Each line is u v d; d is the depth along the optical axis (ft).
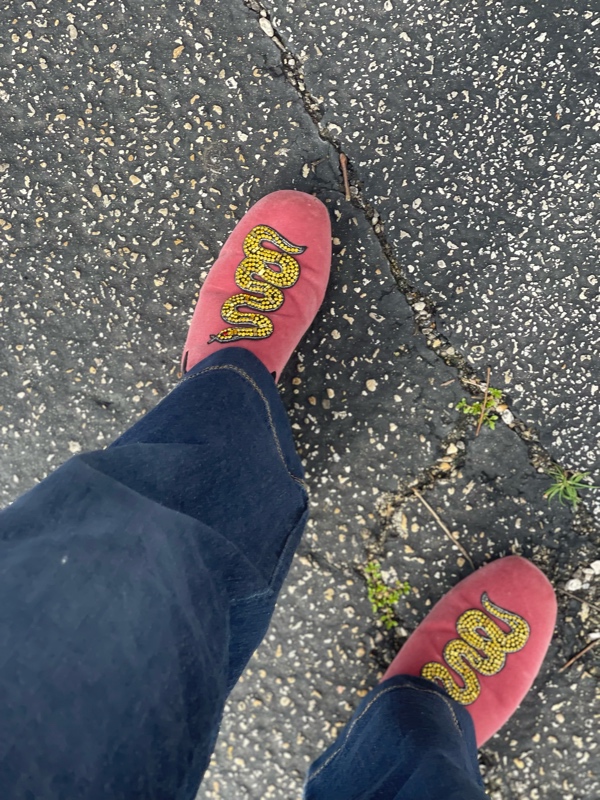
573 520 4.14
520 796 4.28
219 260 4.15
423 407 4.21
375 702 3.87
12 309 4.46
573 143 4.08
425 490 4.24
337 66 4.17
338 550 4.32
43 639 1.85
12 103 4.41
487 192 4.14
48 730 1.72
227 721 4.48
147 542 2.21
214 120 4.27
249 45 4.22
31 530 2.09
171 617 2.11
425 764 3.11
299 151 4.22
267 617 3.03
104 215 4.38
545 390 4.14
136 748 1.86
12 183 4.43
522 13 4.05
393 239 4.19
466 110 4.12
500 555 4.20
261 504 3.17
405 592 4.29
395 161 4.17
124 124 4.34
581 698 4.19
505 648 4.07
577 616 4.17
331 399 4.27
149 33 4.28
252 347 3.91
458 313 4.17
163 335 4.38
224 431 3.20
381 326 4.22
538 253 4.12
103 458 2.52
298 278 4.05
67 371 4.44
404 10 4.09
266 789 4.47
